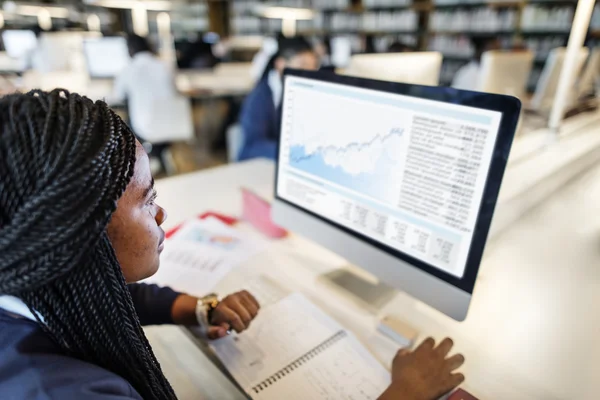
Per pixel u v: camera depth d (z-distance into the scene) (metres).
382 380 0.56
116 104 3.23
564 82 1.48
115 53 3.56
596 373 0.60
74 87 3.38
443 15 4.65
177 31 7.54
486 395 0.55
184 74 4.48
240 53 5.96
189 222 1.02
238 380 0.55
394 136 0.61
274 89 1.95
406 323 0.67
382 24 5.21
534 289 0.81
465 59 4.55
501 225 1.06
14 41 4.10
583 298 0.78
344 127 0.68
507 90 1.85
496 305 0.76
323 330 0.65
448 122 0.54
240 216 1.10
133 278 0.41
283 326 0.66
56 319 0.35
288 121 0.78
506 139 0.49
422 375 0.54
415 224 0.62
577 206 1.22
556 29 3.88
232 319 0.63
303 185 0.80
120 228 0.37
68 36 3.61
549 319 0.72
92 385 0.33
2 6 4.90
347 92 0.66
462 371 0.60
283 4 6.28
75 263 0.32
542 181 1.21
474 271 0.56
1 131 0.28
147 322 0.66
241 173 1.47
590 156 1.51
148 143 3.27
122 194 0.35
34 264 0.30
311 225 0.80
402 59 1.21
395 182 0.63
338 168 0.71
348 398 0.53
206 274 0.81
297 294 0.75
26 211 0.29
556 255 0.94
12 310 0.35
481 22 4.35
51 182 0.29
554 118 1.54
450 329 0.69
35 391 0.30
